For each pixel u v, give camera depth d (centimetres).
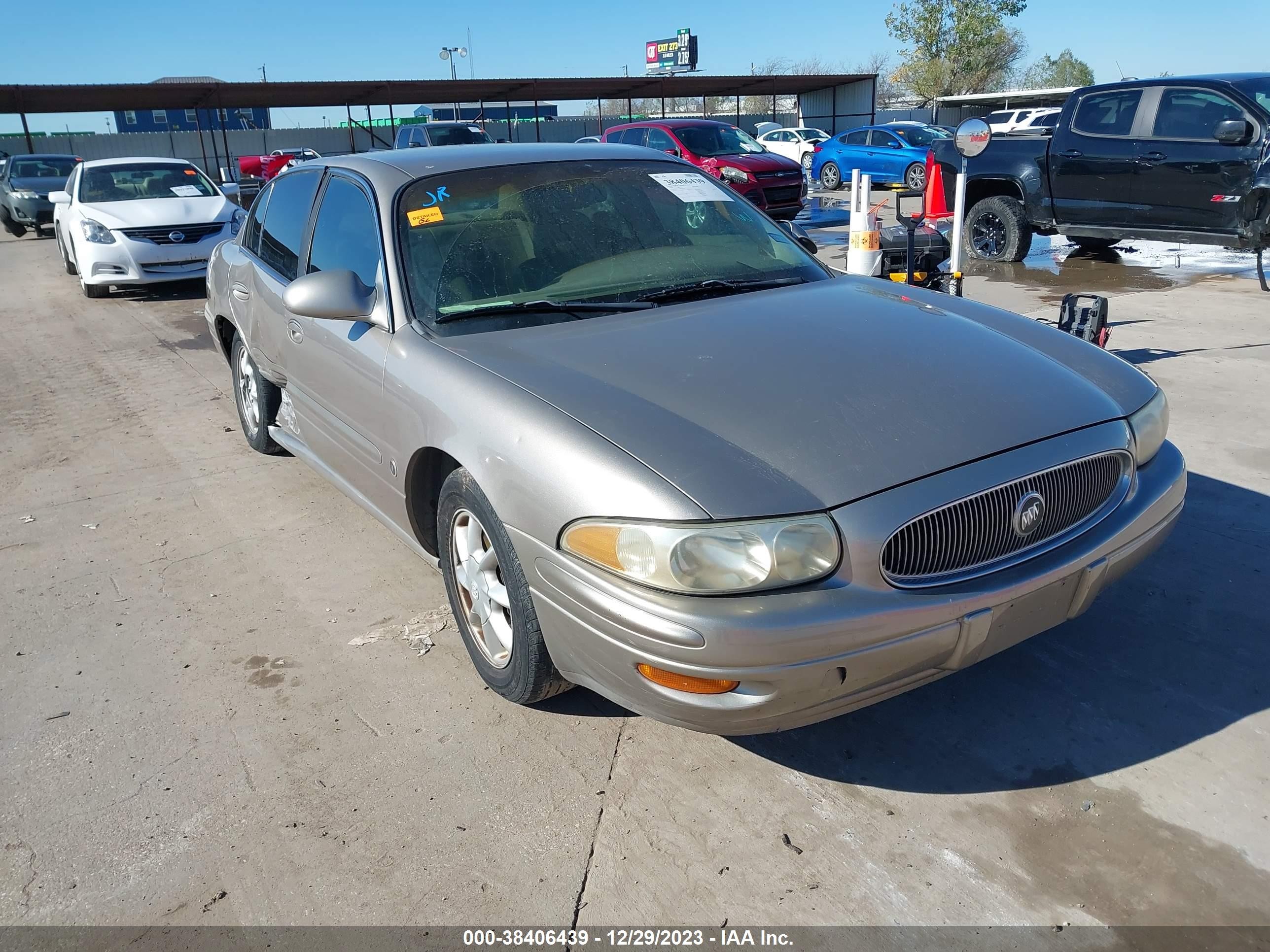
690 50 7112
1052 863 221
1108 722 269
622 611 212
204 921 215
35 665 321
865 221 580
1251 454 450
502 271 312
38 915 218
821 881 219
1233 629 310
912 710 279
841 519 210
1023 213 1029
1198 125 876
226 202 1119
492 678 285
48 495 477
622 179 362
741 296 317
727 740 271
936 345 275
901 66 5219
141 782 261
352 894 221
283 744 275
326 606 354
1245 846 223
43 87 2650
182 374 716
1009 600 222
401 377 290
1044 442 238
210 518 440
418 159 355
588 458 222
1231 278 905
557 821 241
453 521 284
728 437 225
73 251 1157
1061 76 7506
